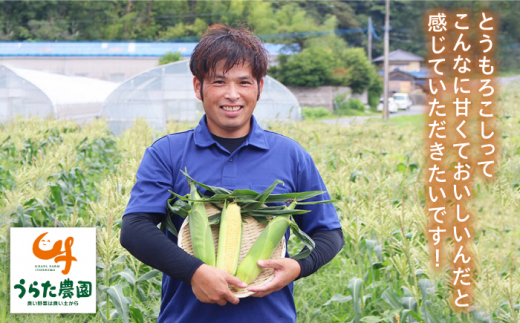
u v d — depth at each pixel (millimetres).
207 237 2391
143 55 58938
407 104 62312
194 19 74250
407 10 81188
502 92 14828
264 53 2525
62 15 74375
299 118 23516
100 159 11953
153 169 2566
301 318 4715
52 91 23797
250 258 2375
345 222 4727
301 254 2506
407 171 8625
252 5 72062
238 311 2498
